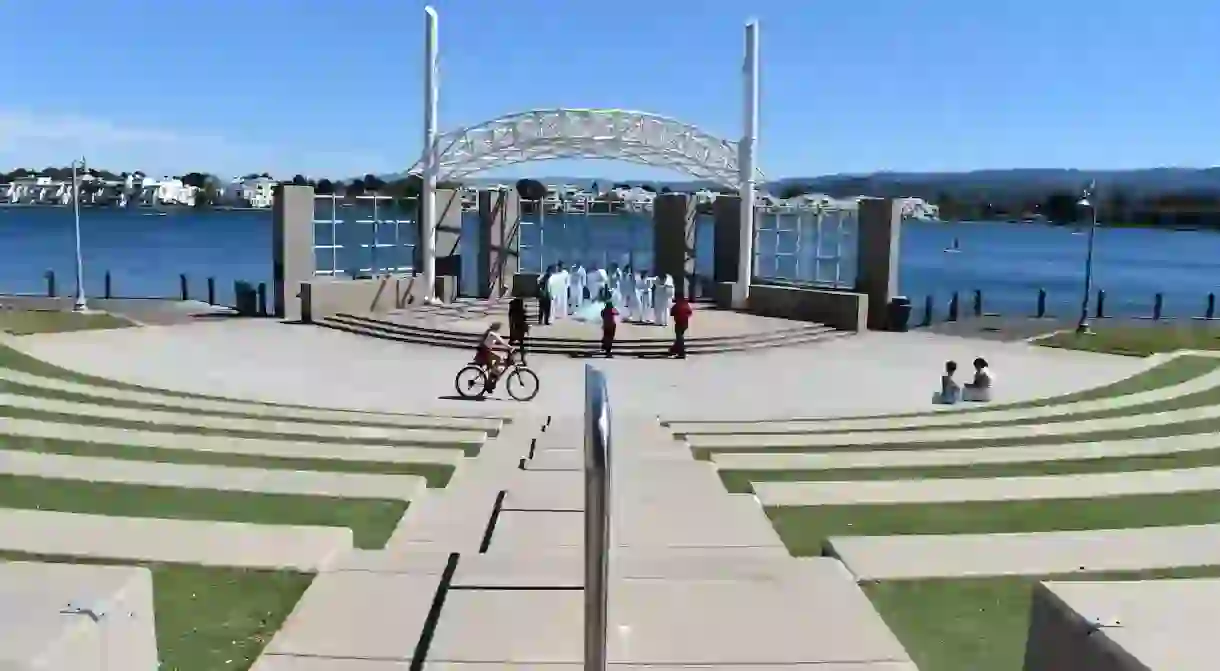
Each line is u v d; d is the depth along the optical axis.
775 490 9.27
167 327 29.72
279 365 23.94
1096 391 21.55
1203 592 4.10
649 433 14.10
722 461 11.39
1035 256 114.94
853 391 22.28
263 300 33.53
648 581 5.82
